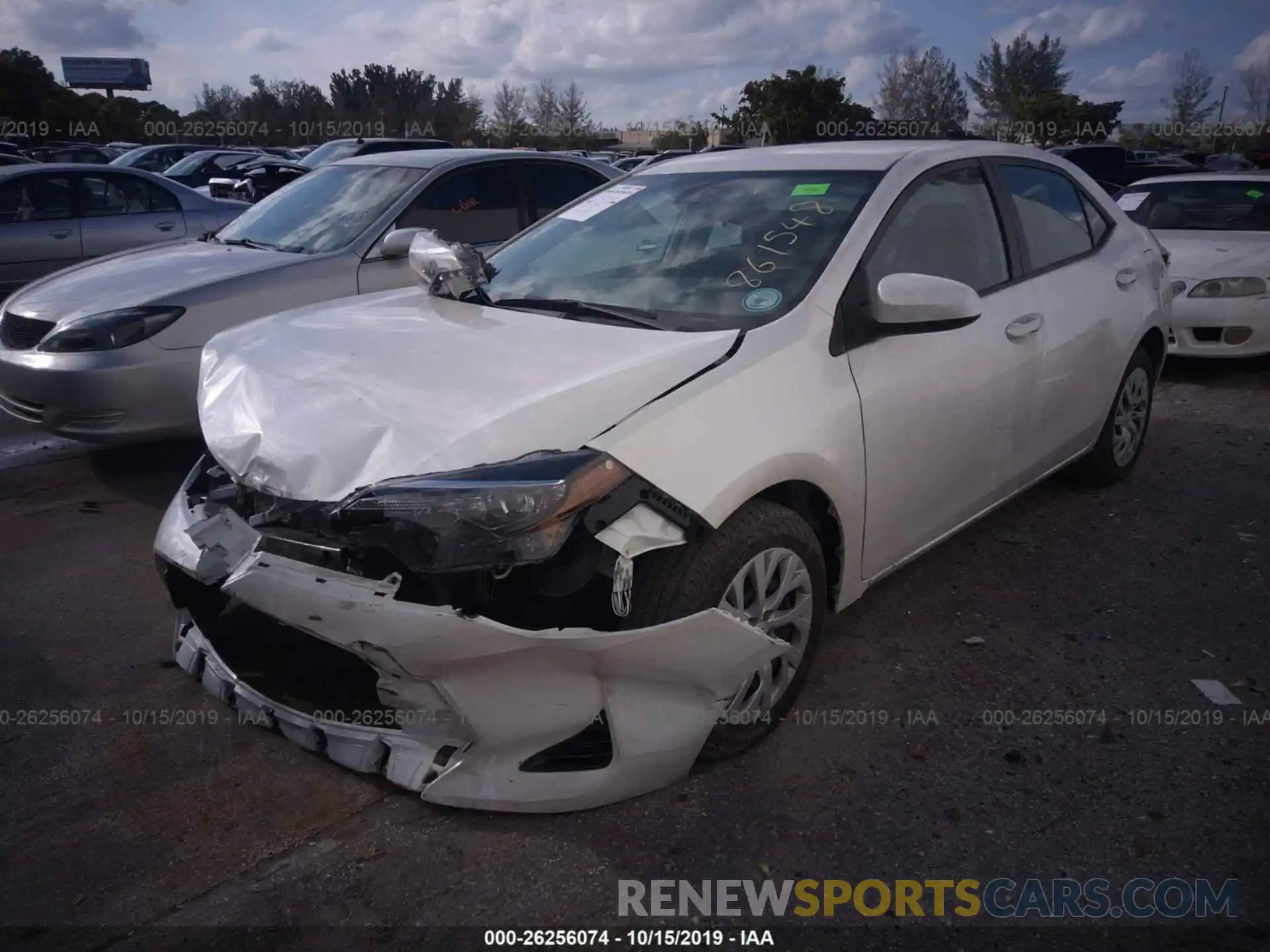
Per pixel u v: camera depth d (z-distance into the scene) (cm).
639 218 377
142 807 272
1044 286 397
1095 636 356
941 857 250
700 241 346
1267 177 830
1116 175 1894
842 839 257
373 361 290
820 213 338
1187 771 281
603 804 257
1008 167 406
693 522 253
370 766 259
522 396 257
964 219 370
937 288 297
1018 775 280
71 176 925
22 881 246
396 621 232
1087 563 415
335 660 275
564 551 246
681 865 248
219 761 292
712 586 260
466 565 230
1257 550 426
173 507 321
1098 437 464
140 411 484
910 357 322
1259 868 246
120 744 301
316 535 251
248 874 247
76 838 260
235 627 312
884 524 322
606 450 243
